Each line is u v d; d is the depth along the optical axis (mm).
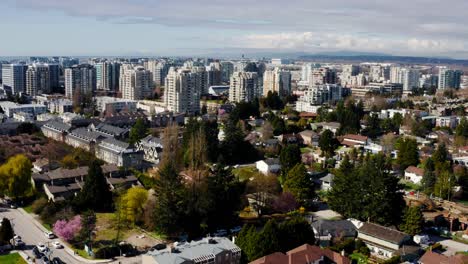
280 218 171000
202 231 156000
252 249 130250
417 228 156125
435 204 190250
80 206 168500
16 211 172750
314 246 132250
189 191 157000
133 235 153125
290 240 135625
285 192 179375
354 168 182375
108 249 137875
